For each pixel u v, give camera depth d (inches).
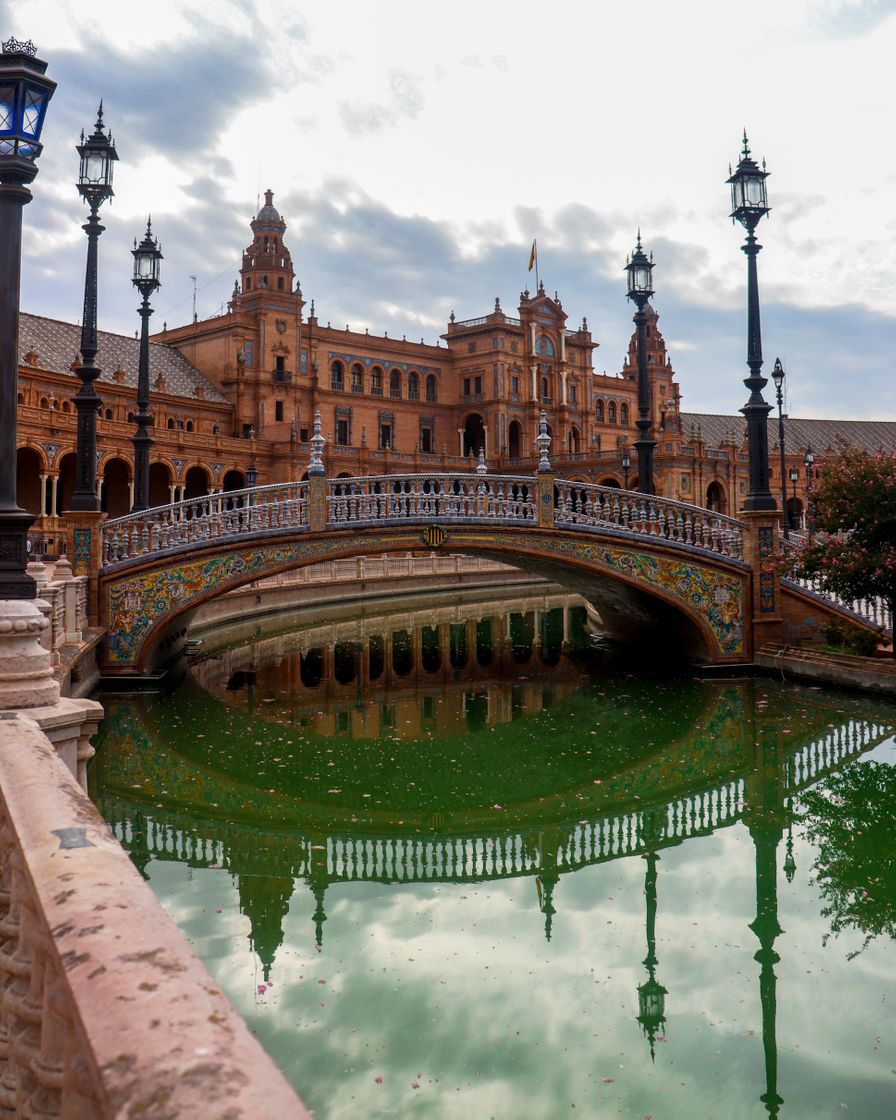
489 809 473.4
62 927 92.1
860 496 653.3
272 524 743.1
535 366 3373.5
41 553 1557.6
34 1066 98.1
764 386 797.9
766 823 450.6
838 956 304.7
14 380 295.9
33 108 299.7
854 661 706.8
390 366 3221.0
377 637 1151.6
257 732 623.8
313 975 287.0
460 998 272.7
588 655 991.6
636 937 319.9
